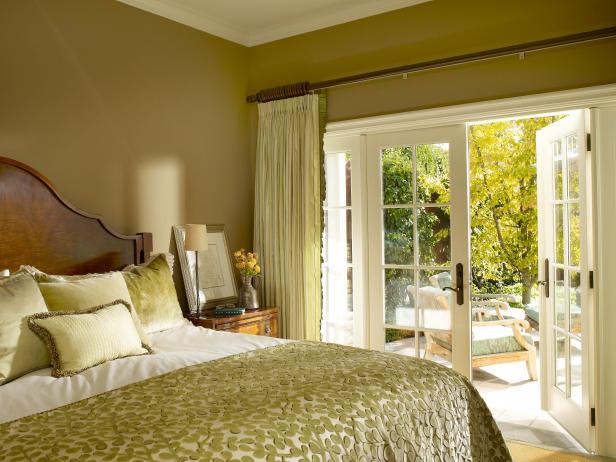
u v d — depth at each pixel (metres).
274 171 4.55
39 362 2.32
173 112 4.12
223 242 4.52
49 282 2.66
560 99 3.38
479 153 7.54
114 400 1.89
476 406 2.48
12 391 2.04
